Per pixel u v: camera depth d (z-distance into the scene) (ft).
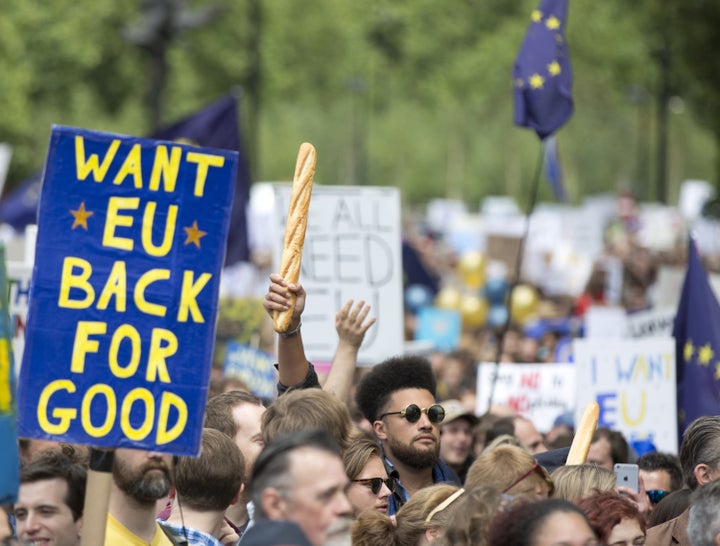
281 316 45.60
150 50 260.21
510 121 548.72
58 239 36.60
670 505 52.47
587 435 50.21
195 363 36.78
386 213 75.15
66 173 36.73
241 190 121.19
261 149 507.71
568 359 110.73
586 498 41.11
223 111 119.65
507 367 91.30
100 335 36.58
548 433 79.10
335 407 43.91
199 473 43.86
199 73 388.78
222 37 387.34
